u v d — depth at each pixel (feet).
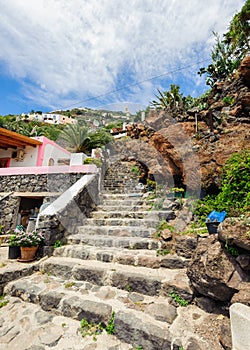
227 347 4.84
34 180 24.62
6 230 22.94
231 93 18.81
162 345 5.32
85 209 16.74
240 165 10.96
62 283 8.77
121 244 11.56
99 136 28.96
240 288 5.46
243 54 25.04
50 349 5.73
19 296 8.29
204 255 6.51
